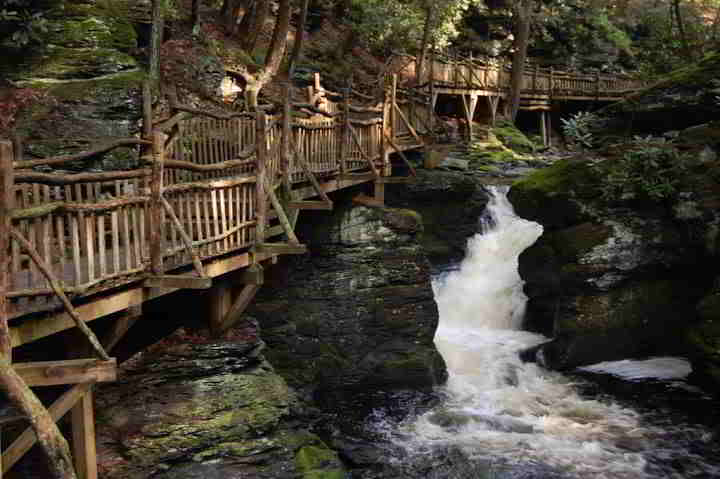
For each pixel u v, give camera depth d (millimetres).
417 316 12172
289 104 9656
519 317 14422
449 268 16281
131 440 7004
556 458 9211
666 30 24156
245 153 8078
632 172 12609
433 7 20484
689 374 11695
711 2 32156
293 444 7961
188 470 7148
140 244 6301
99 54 10594
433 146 20266
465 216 16812
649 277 12656
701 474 8773
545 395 11406
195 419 7430
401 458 9242
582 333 12375
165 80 12133
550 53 33844
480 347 13266
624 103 15031
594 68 33812
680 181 12312
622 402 10961
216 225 7418
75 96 9961
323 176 11273
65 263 6629
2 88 10133
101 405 7176
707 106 13859
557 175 13359
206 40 14828
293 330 11344
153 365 7715
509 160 22062
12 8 10711
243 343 8266
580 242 12531
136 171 6273
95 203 5668
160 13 11180
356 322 11797
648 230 12445
